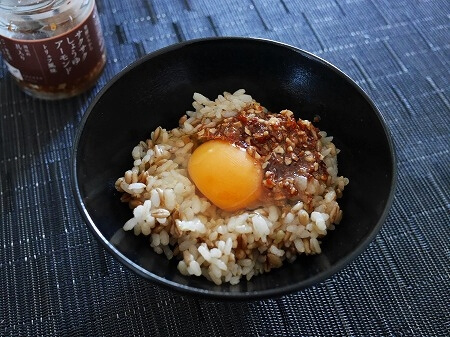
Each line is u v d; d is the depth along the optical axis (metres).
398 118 0.24
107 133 0.19
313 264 0.18
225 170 0.19
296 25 0.27
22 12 0.21
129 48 0.26
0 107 0.24
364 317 0.19
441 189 0.22
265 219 0.19
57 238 0.21
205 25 0.27
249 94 0.22
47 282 0.20
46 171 0.23
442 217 0.21
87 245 0.21
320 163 0.20
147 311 0.19
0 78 0.25
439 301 0.19
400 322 0.19
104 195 0.19
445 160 0.23
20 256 0.21
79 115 0.24
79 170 0.17
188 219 0.19
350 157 0.20
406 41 0.27
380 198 0.17
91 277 0.20
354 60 0.26
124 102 0.20
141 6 0.28
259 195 0.19
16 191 0.22
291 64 0.21
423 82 0.25
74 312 0.19
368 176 0.19
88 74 0.24
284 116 0.21
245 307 0.19
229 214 0.20
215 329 0.19
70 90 0.24
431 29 0.27
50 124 0.24
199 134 0.20
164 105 0.21
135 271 0.16
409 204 0.22
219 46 0.20
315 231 0.18
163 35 0.27
